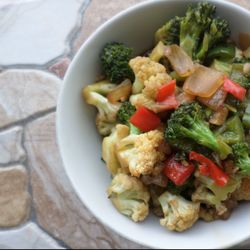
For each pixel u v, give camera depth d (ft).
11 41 1.30
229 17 1.03
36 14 1.32
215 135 0.96
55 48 1.30
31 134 1.24
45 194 1.21
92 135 1.06
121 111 1.02
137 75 1.01
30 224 1.20
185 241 0.96
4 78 1.28
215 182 0.94
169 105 0.97
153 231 0.98
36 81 1.28
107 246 1.17
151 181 0.97
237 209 1.01
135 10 1.02
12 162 1.23
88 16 1.31
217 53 1.03
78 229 1.19
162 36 1.06
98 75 1.06
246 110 0.97
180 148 0.95
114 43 1.05
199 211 1.00
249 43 1.05
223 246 0.95
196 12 1.01
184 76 1.00
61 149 0.99
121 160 0.98
